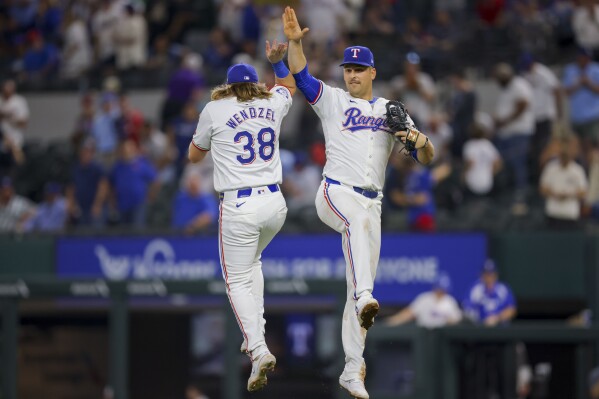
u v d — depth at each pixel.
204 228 62.53
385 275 60.41
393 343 55.09
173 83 74.62
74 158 76.75
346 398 52.06
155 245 61.97
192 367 64.25
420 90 69.06
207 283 53.66
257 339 31.09
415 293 60.03
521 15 78.00
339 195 31.22
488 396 55.16
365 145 31.25
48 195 70.06
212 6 87.44
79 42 85.12
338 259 59.91
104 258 62.66
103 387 61.00
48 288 54.78
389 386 54.88
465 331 54.81
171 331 64.31
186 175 65.69
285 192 66.00
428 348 54.88
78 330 61.00
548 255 59.16
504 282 59.53
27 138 83.62
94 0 86.12
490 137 70.00
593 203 64.44
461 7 81.81
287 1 76.12
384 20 78.56
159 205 68.44
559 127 68.69
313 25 74.44
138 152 70.19
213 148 31.91
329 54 72.31
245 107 31.69
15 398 54.94
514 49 76.25
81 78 83.19
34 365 60.47
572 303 60.66
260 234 31.89
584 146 66.81
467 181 66.25
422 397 54.50
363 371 31.61
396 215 63.91
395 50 76.50
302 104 73.81
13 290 54.91
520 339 54.56
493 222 63.19
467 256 59.72
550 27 77.19
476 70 75.44
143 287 54.44
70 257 63.00
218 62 79.31
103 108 73.12
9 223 70.12
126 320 54.50
